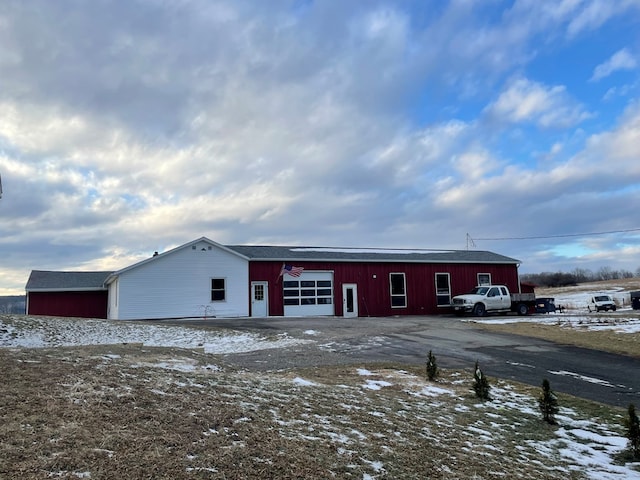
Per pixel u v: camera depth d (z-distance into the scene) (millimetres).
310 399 7195
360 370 11109
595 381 10766
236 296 25422
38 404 4914
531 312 31375
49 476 3379
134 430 4516
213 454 4242
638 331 17578
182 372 7977
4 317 17734
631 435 6547
